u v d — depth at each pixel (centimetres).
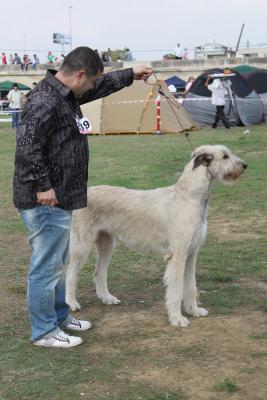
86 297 567
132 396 369
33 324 454
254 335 461
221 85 2097
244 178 1153
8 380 397
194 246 493
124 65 4456
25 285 598
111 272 635
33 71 4825
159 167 1284
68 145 419
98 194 521
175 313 490
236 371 400
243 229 795
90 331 482
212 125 2191
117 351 440
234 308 524
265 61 4488
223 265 649
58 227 427
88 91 468
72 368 412
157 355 430
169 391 375
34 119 397
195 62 4556
